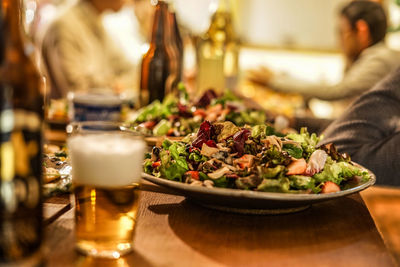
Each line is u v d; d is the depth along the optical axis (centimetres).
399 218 197
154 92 171
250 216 79
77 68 286
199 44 215
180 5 329
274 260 62
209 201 77
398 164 120
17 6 50
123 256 59
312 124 166
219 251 64
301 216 81
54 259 57
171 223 73
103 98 155
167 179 78
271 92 307
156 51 171
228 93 156
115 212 58
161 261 59
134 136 60
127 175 57
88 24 306
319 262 62
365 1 274
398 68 133
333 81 471
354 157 125
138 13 296
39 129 49
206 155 79
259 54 481
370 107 129
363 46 278
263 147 81
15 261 46
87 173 57
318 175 79
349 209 87
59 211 72
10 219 46
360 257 65
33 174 48
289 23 469
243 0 465
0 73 46
